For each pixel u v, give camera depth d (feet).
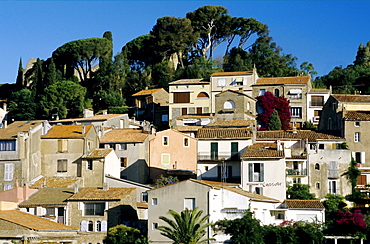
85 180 521.65
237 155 513.86
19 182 520.42
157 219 431.43
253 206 435.94
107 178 514.68
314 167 514.68
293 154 520.83
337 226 430.61
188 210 423.23
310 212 450.30
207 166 517.96
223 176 509.76
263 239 409.08
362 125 545.44
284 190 472.03
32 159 533.14
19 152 525.34
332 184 513.04
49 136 545.44
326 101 647.97
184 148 574.97
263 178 476.54
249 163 480.64
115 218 459.32
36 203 473.26
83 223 463.83
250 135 517.55
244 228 409.08
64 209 467.93
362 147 542.57
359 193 505.25
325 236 415.03
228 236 415.03
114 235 440.86
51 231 403.54
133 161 558.56
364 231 426.51
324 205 489.26
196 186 425.28
